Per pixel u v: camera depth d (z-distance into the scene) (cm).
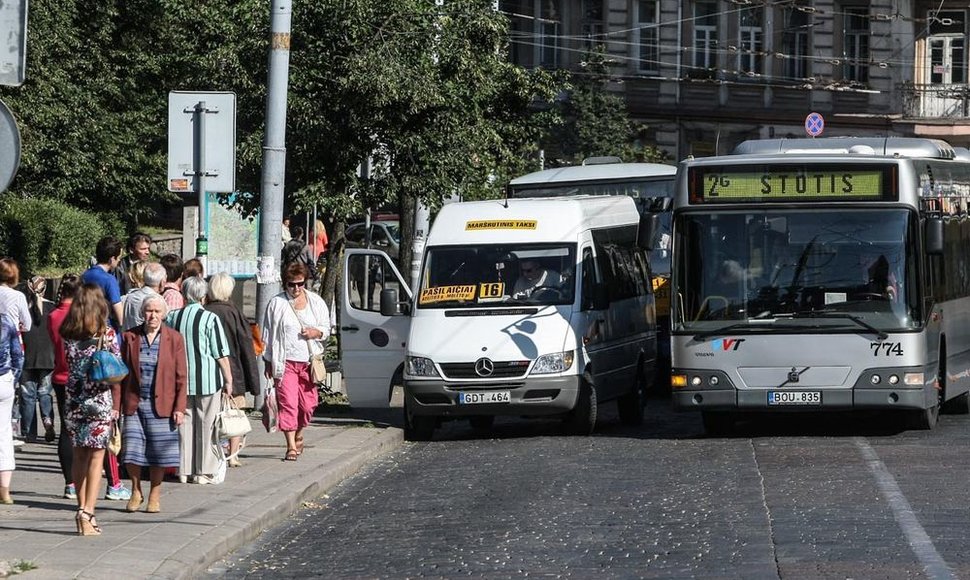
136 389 1769
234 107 2436
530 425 3094
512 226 2862
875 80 8369
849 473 2078
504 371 2684
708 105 8544
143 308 1777
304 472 2133
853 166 2588
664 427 3022
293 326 2283
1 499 1855
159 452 1767
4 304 2158
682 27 8556
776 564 1437
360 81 3030
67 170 5797
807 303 2580
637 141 8319
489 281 2795
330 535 1727
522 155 4272
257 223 3747
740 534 1616
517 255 2822
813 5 8394
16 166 1320
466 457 2442
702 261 2628
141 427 1770
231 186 2441
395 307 2798
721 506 1817
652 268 3950
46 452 2380
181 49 3250
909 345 2545
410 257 4022
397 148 3195
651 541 1595
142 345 1778
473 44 3291
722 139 8556
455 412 2691
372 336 2869
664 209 3991
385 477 2223
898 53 8331
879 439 2541
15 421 2466
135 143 6069
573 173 4094
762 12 8481
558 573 1441
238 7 3133
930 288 2658
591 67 7612
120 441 1792
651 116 8594
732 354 2597
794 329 2575
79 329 1608
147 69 6119
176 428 1778
